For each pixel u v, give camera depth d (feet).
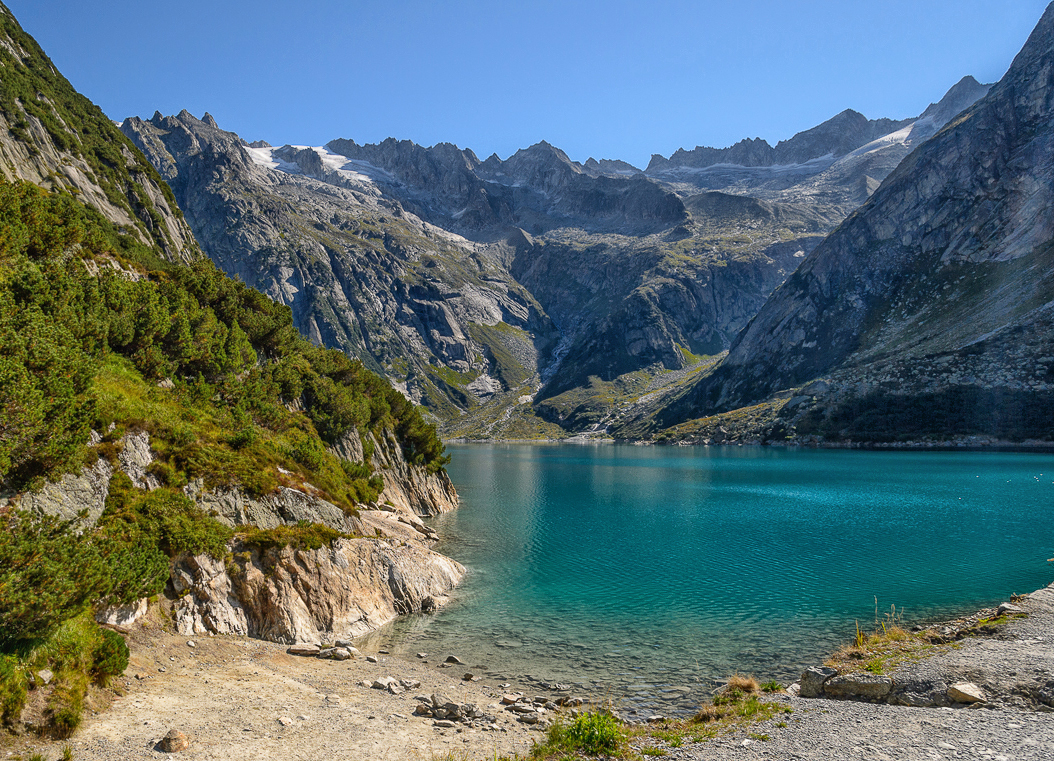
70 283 134.72
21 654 61.93
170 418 127.03
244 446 143.95
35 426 81.20
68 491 88.22
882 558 178.40
